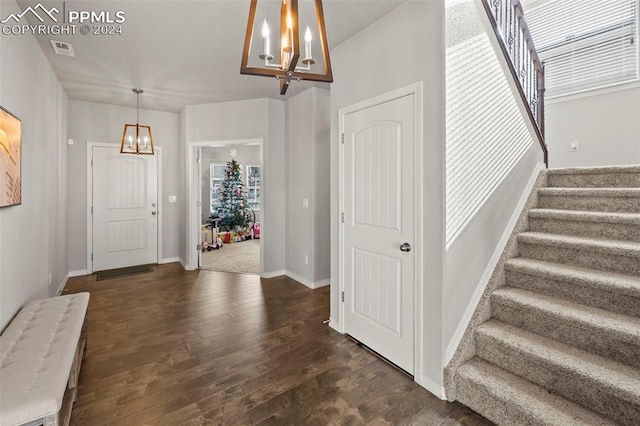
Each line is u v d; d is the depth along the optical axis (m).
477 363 1.91
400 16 2.17
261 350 2.46
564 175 2.68
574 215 2.23
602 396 1.44
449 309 1.93
